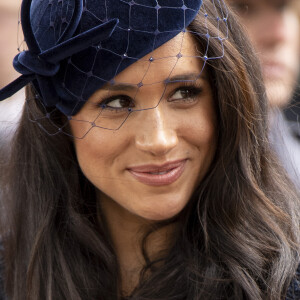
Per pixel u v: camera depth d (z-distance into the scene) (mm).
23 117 4945
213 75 4227
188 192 4379
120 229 4801
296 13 6586
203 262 4461
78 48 3793
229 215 4477
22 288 4961
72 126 4348
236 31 4484
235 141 4383
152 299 4434
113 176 4336
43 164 4855
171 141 4070
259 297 4215
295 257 4414
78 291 4660
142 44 3895
